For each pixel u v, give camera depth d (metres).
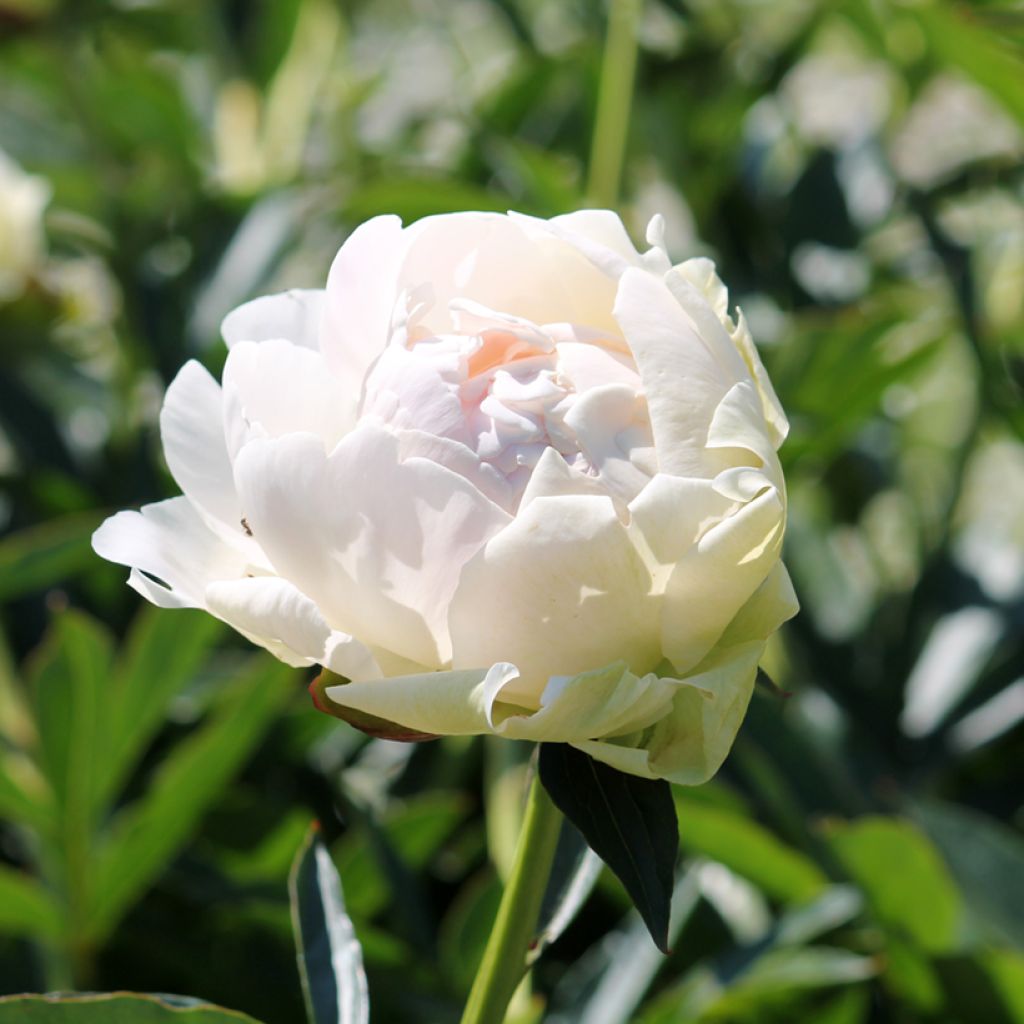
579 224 0.88
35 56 2.00
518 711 0.87
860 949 1.12
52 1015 0.90
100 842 1.20
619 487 0.85
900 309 1.29
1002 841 1.11
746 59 1.81
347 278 0.88
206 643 1.10
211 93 2.25
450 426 0.86
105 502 1.60
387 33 2.79
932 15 1.29
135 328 1.59
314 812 1.38
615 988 1.07
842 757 1.36
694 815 1.06
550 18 2.16
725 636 0.86
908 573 1.62
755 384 0.87
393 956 1.11
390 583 0.85
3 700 1.32
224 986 1.21
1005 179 1.63
